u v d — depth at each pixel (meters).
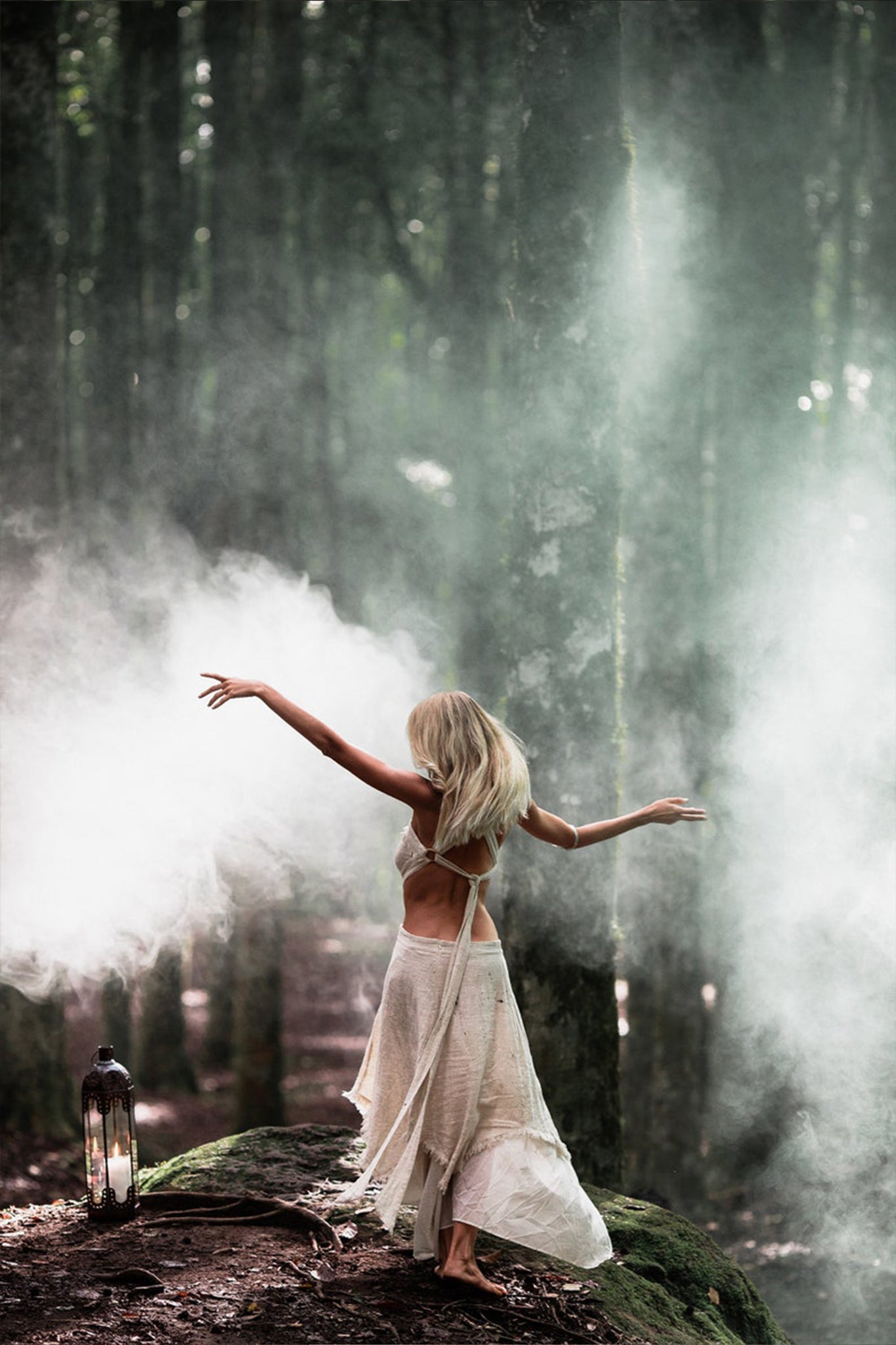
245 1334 6.85
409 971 7.55
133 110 23.55
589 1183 12.20
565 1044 12.27
